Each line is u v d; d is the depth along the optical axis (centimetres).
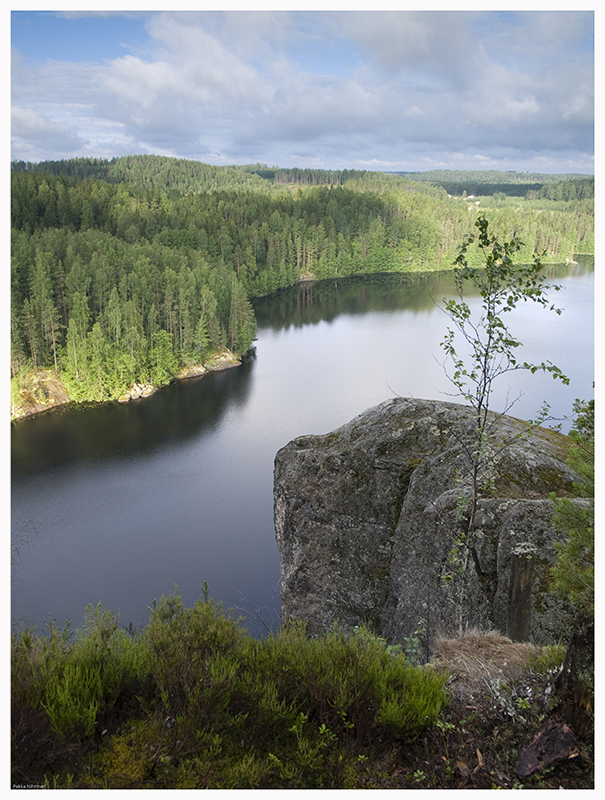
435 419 1129
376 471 1101
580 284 14375
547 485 877
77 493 5503
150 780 404
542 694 491
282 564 1205
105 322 9319
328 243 18862
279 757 442
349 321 12812
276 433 6956
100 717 458
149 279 10069
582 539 498
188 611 584
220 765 423
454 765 433
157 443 6719
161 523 4928
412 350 10300
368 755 447
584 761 422
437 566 841
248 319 10600
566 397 6644
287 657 527
